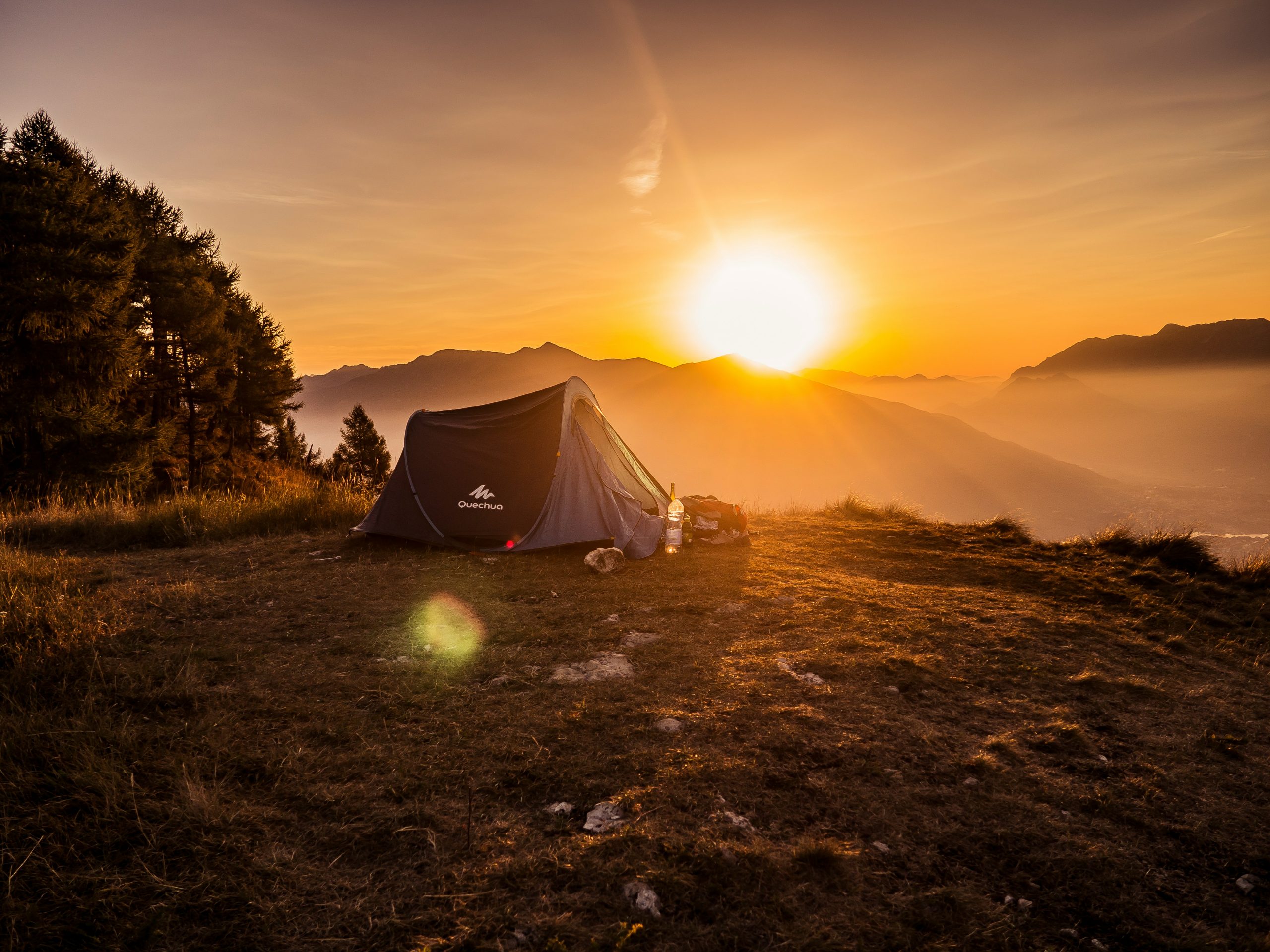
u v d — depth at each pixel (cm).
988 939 241
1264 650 602
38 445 1916
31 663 438
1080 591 757
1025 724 417
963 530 1103
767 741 378
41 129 2588
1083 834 307
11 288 1742
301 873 264
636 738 380
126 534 975
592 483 932
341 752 359
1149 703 457
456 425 1018
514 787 329
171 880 255
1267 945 241
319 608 633
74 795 298
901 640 557
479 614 618
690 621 606
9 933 222
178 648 505
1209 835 311
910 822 311
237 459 3869
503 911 246
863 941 238
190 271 2938
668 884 261
